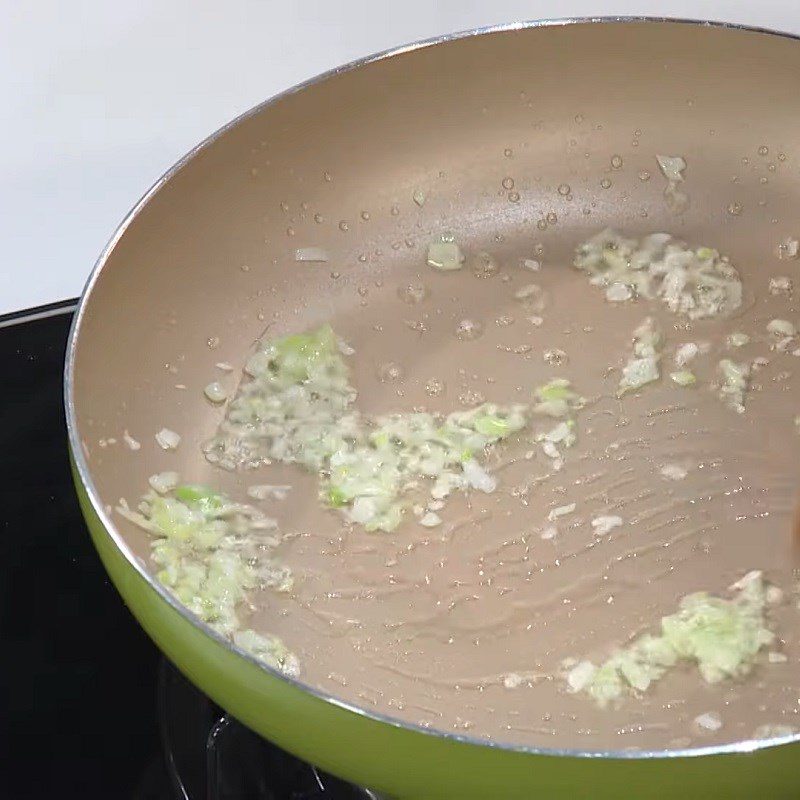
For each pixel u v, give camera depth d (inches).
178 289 26.1
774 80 26.8
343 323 27.0
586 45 26.6
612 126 27.4
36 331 26.7
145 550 24.9
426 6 29.1
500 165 27.5
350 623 24.7
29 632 24.6
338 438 26.1
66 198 28.1
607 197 27.7
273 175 26.5
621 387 26.4
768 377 26.5
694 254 27.4
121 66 28.9
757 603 24.7
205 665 22.4
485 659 24.4
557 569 25.1
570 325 27.0
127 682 24.4
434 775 21.9
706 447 26.0
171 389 26.1
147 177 28.3
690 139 27.4
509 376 26.6
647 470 25.8
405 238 27.4
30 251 27.8
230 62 28.9
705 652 24.3
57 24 29.1
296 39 29.1
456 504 25.6
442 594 24.9
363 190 27.1
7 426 26.0
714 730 23.9
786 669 24.2
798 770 21.7
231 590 24.8
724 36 26.4
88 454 24.6
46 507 25.5
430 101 26.8
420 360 26.7
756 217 27.5
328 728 21.9
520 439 26.1
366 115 26.6
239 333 26.7
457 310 27.1
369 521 25.4
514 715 24.0
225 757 23.9
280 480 25.8
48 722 24.0
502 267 27.5
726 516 25.4
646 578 25.0
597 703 24.1
